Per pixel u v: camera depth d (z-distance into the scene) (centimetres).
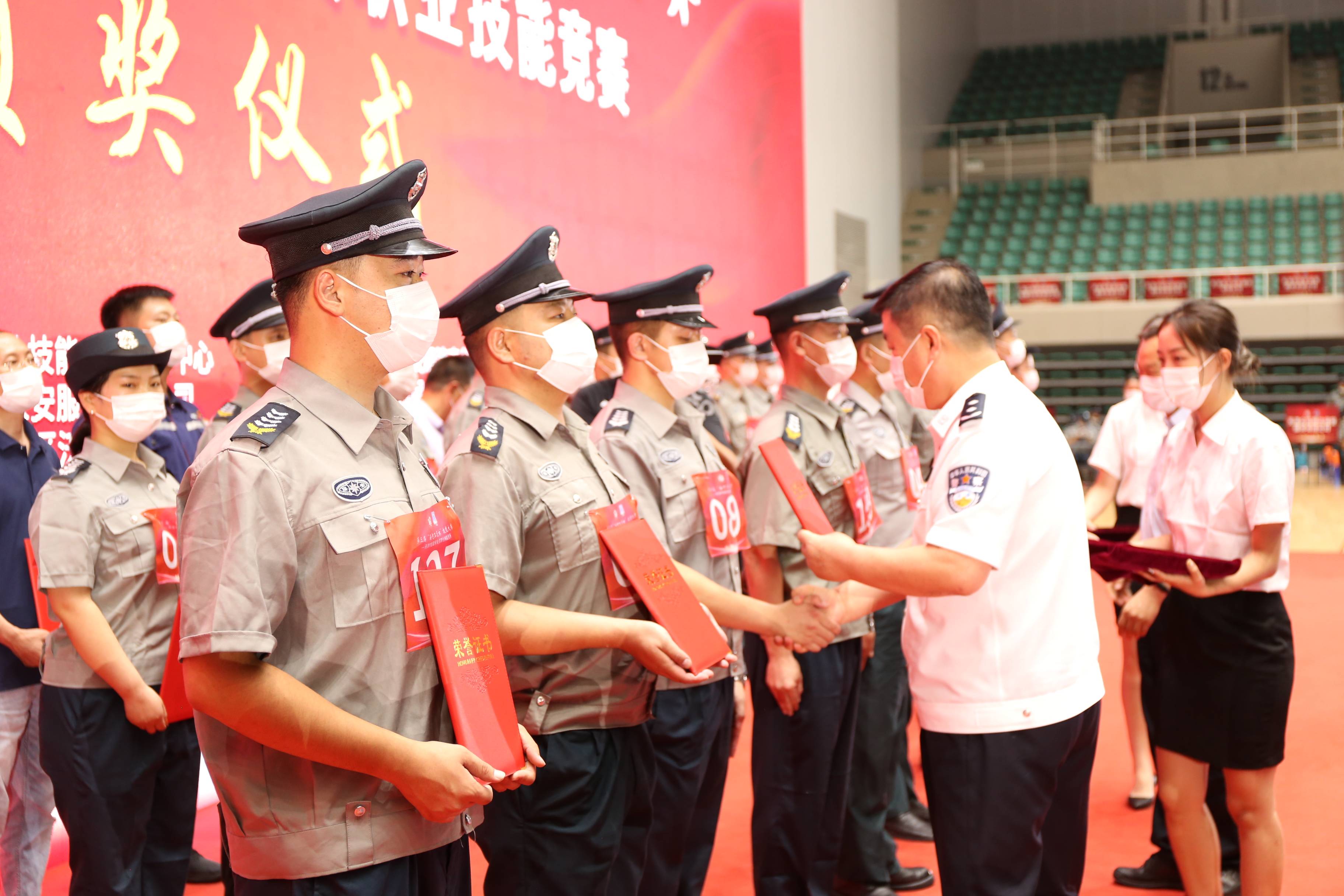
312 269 135
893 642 297
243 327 294
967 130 1672
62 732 236
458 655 136
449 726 144
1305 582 768
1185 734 246
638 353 237
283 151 436
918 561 176
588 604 188
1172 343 242
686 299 236
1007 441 176
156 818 248
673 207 738
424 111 511
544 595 187
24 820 268
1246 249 1365
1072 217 1482
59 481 236
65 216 354
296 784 132
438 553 142
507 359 192
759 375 663
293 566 128
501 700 139
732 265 824
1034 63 1909
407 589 137
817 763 254
